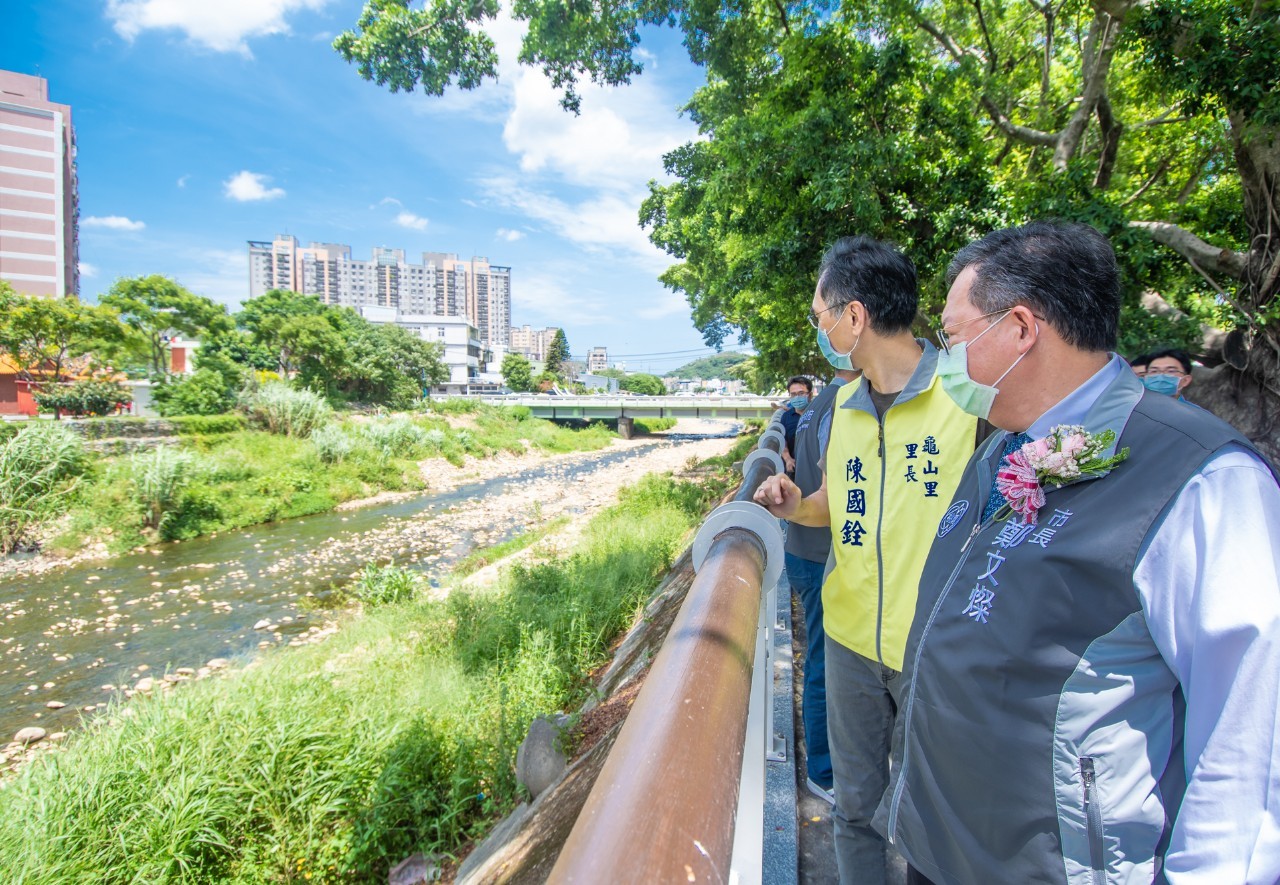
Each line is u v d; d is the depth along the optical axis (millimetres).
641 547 9156
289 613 10180
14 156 73250
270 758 4094
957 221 7375
